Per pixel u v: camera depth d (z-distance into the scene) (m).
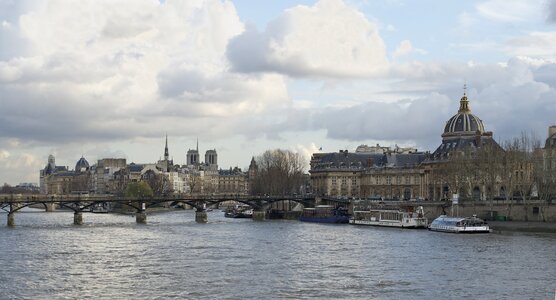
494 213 198.25
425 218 199.50
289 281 94.75
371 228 197.62
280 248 135.38
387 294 85.69
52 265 109.75
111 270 104.50
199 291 87.50
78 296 84.56
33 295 85.19
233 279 96.31
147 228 194.75
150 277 97.88
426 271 103.44
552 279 96.25
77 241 148.88
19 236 161.50
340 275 99.81
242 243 145.88
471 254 123.81
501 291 87.75
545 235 164.75
